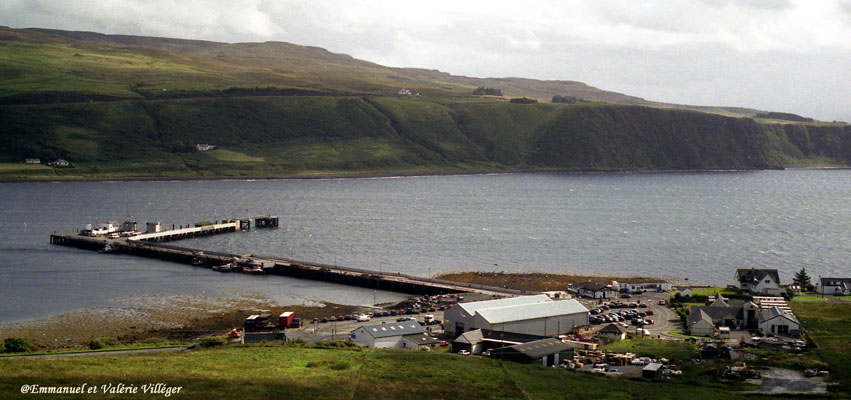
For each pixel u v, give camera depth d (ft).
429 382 327.06
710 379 354.13
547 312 469.16
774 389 337.31
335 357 369.30
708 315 482.28
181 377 320.91
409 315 514.68
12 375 316.81
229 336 443.73
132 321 498.28
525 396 313.73
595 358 392.27
